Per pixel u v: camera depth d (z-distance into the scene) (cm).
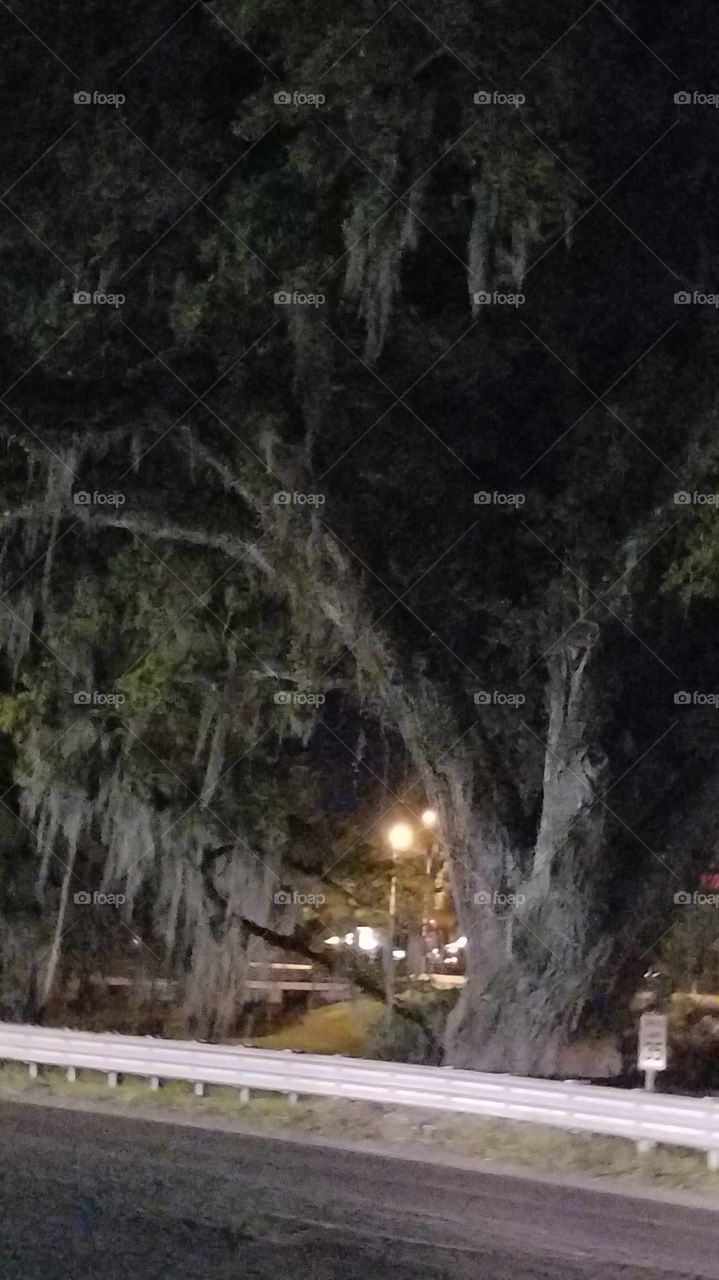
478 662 1603
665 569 1523
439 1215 973
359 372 1580
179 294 1571
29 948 2083
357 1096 1410
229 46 1539
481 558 1570
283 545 1616
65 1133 1300
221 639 1838
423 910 2205
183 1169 1125
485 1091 1315
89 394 1633
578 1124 1236
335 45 1456
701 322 1512
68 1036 1653
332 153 1484
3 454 1733
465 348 1575
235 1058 1507
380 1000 2138
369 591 1591
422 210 1510
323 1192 1045
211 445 1619
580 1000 1577
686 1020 1962
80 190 1566
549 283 1548
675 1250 891
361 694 1762
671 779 1572
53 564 1819
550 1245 895
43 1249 845
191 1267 814
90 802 1944
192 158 1549
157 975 2106
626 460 1505
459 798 1623
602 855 1568
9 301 1602
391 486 1586
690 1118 1151
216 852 2023
